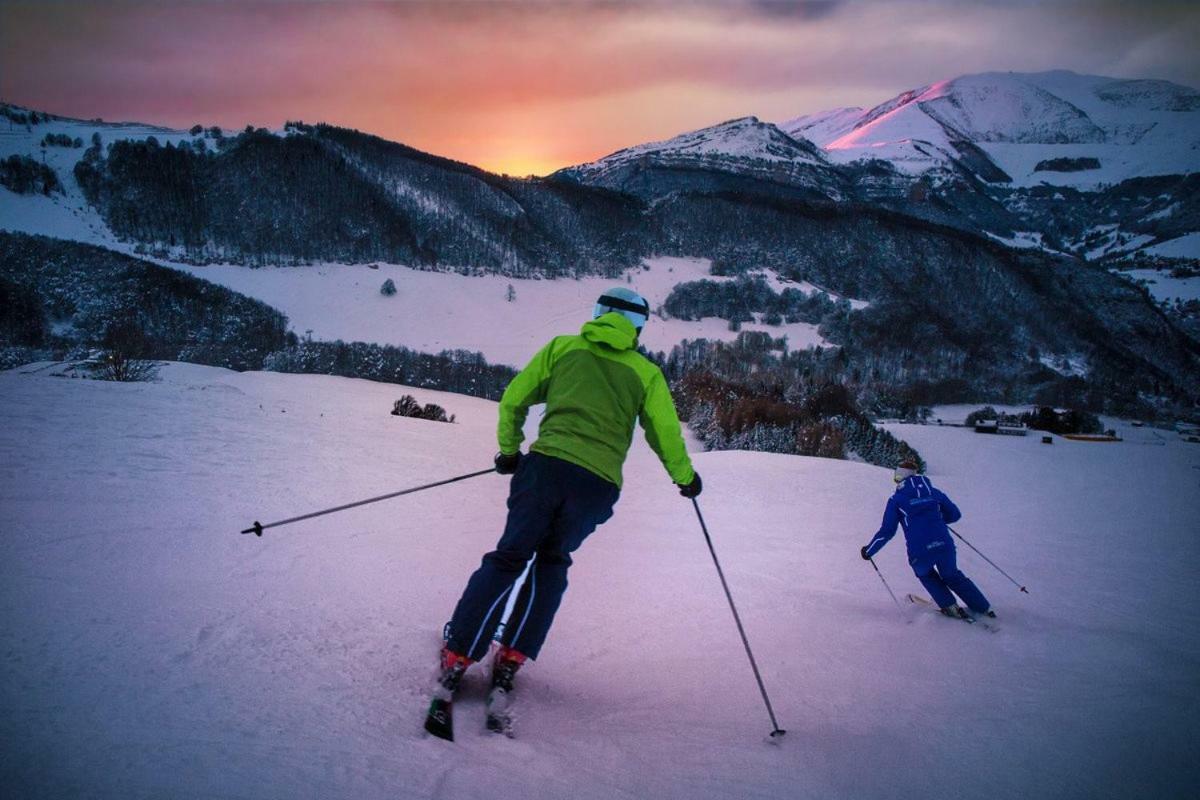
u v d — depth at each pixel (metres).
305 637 3.28
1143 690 3.79
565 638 4.22
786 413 56.16
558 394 3.04
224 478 7.64
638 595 5.71
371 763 2.16
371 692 2.76
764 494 16.84
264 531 5.57
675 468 3.25
